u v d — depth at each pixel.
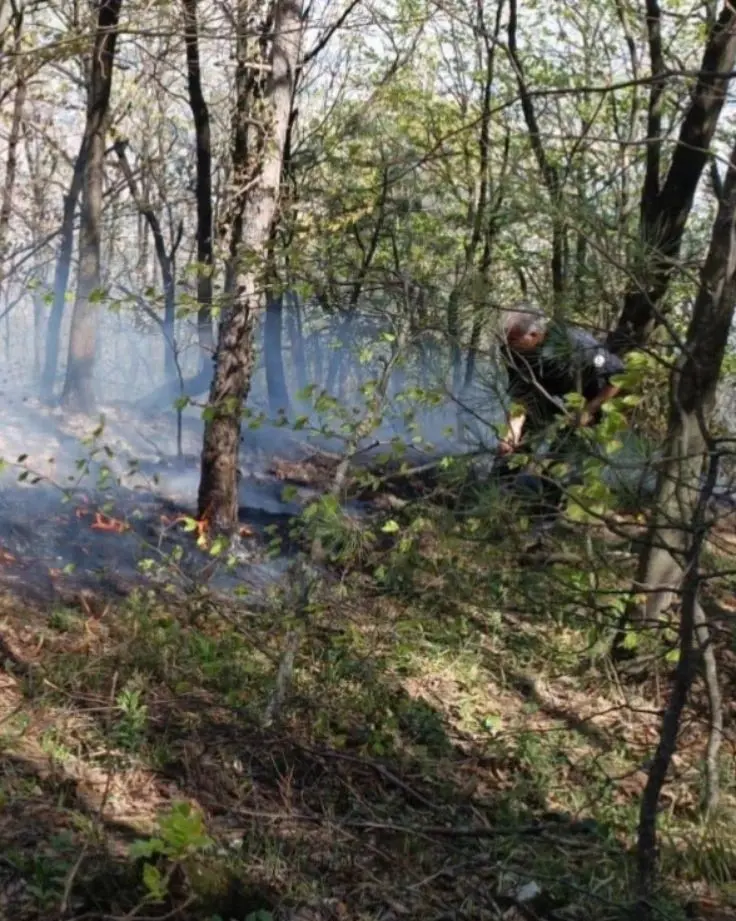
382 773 4.91
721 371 6.17
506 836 4.69
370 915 4.08
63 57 9.12
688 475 4.82
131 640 5.82
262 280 6.61
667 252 5.26
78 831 4.11
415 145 13.14
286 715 5.32
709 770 5.23
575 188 4.59
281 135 7.55
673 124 7.51
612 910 4.22
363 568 6.85
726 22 6.88
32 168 18.94
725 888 4.68
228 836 4.33
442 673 6.28
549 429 4.34
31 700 5.08
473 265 5.04
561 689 6.38
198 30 8.11
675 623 4.22
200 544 6.51
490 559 4.62
